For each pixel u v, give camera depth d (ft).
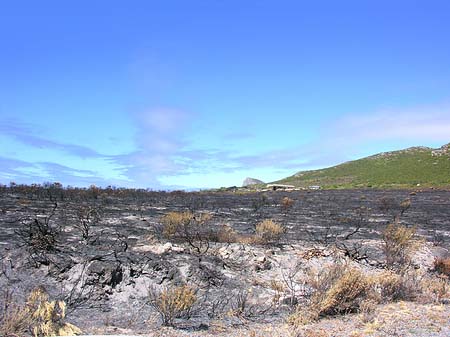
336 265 36.09
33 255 39.22
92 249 43.50
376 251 51.88
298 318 28.25
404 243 48.85
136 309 32.14
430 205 140.77
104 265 36.68
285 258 46.88
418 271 44.62
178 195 168.04
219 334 25.30
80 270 36.81
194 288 36.09
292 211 107.55
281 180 471.62
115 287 35.55
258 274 41.96
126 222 67.72
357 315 29.45
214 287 37.60
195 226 63.82
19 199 104.42
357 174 429.79
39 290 29.04
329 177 438.40
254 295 36.35
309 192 240.53
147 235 52.90
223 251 46.68
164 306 28.71
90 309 31.68
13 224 58.08
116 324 28.55
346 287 30.96
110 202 111.45
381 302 33.04
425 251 53.57
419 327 25.84
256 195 193.98
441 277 43.09
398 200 163.84
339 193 224.33
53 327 24.40
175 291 30.66
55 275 36.29
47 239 41.78
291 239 58.80
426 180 347.77
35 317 24.73
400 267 45.44
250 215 91.81
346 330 25.58
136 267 38.58
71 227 58.49
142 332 26.18
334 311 30.48
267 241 54.85
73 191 139.23
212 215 85.25
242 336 24.63
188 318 29.45
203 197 164.45
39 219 64.59
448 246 59.06
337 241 57.57
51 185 145.18
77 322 28.48
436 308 30.99
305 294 34.96
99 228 59.06
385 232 51.13
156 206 105.81
